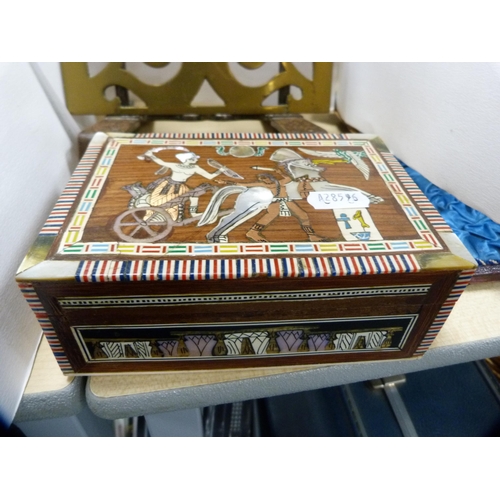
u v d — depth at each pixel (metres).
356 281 0.45
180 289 0.44
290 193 0.55
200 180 0.57
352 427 0.82
